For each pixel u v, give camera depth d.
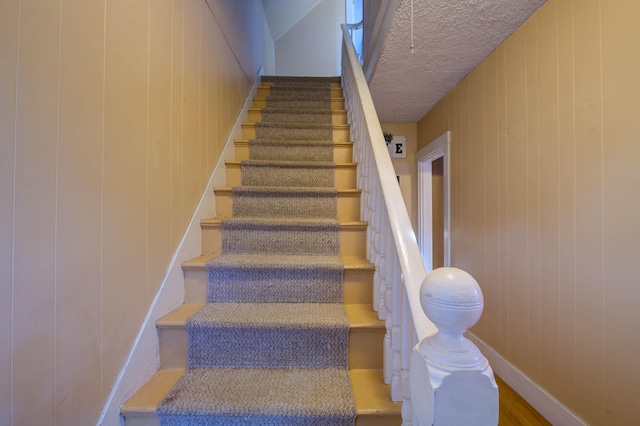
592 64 1.14
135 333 0.98
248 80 2.71
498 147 1.75
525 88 1.51
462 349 0.48
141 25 1.02
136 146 0.99
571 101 1.24
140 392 0.97
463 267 2.16
